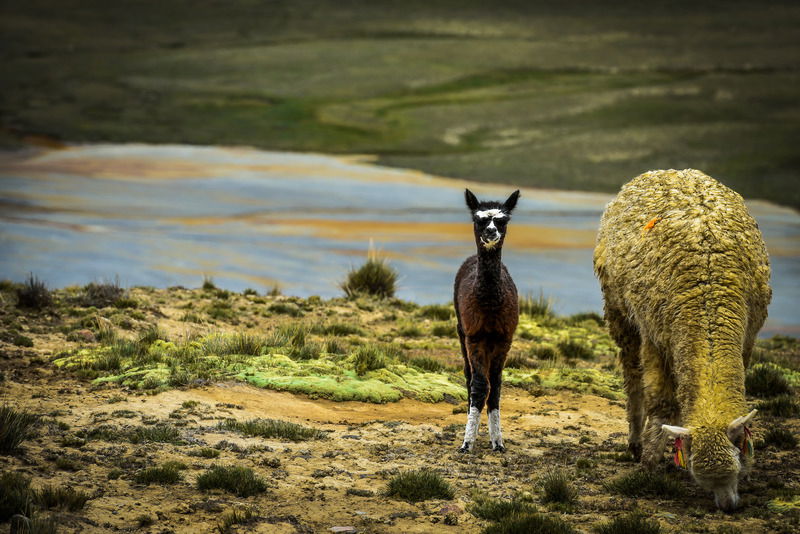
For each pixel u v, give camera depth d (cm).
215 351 4597
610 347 5944
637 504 2670
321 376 4209
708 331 2556
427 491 2661
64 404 3509
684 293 2644
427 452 3241
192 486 2592
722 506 2483
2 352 4334
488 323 3189
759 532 2375
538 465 3133
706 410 2422
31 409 3381
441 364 4816
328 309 6538
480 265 3159
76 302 5788
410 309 7000
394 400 4066
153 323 5400
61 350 4494
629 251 2919
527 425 3812
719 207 2820
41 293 5534
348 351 4906
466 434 3275
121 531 2192
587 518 2523
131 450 2911
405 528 2375
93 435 3045
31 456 2717
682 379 2552
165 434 3100
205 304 6241
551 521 2366
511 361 5047
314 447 3186
